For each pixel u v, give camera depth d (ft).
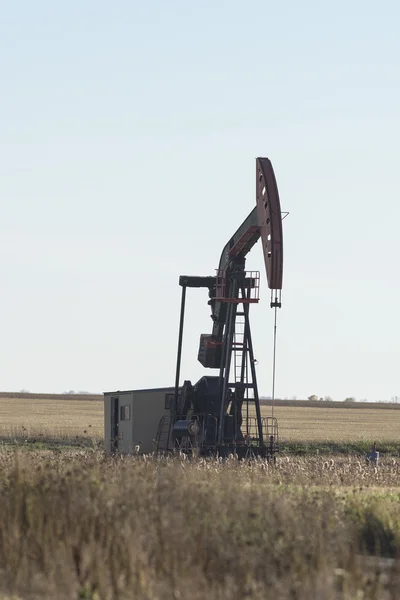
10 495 92.48
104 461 130.00
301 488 120.06
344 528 88.48
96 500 87.66
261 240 209.36
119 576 72.79
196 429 224.33
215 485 101.19
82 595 72.08
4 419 510.17
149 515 84.12
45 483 95.50
